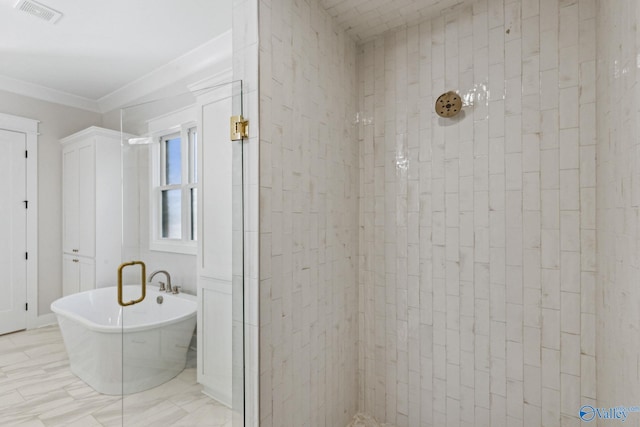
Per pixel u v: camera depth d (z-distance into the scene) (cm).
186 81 290
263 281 130
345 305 187
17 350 283
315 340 161
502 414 154
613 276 113
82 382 228
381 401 192
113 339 211
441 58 173
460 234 167
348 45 192
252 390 129
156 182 162
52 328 339
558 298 143
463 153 166
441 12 171
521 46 151
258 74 128
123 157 165
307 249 156
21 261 333
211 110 150
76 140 344
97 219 322
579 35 138
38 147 347
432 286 175
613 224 113
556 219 143
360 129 202
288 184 144
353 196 196
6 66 293
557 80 143
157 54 271
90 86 338
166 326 160
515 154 152
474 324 163
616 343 109
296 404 147
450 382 169
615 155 111
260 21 129
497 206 157
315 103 162
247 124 131
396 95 189
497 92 157
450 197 170
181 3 204
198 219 156
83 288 333
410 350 182
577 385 138
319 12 165
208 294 153
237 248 134
